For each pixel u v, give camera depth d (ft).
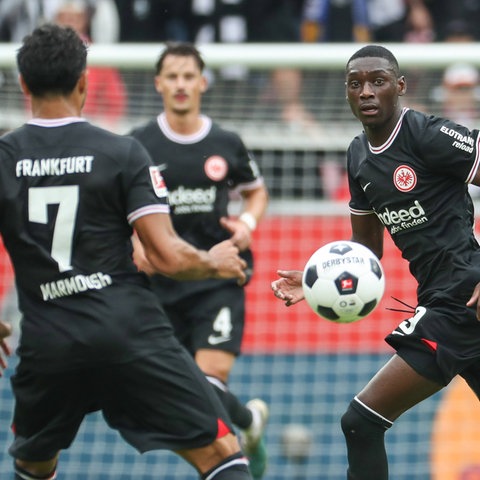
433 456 93.71
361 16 117.50
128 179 55.21
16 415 57.52
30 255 54.85
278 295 61.87
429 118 57.88
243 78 96.78
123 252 55.77
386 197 58.75
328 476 94.58
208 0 119.14
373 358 95.61
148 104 97.60
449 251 57.47
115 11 118.73
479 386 59.93
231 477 55.77
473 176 56.95
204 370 79.92
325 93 96.12
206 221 83.87
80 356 54.19
